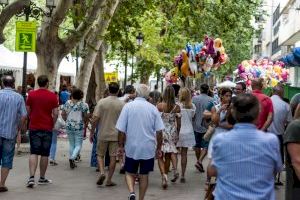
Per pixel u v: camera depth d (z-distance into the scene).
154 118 11.91
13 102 13.34
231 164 5.84
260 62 39.09
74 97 17.98
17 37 22.12
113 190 14.43
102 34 28.12
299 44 56.69
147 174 11.95
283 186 15.66
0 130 13.33
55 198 13.07
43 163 14.70
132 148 11.79
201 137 17.98
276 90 15.19
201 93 18.14
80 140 18.16
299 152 6.38
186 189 14.94
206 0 35.38
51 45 24.05
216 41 28.56
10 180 15.34
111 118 14.90
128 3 30.73
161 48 48.34
